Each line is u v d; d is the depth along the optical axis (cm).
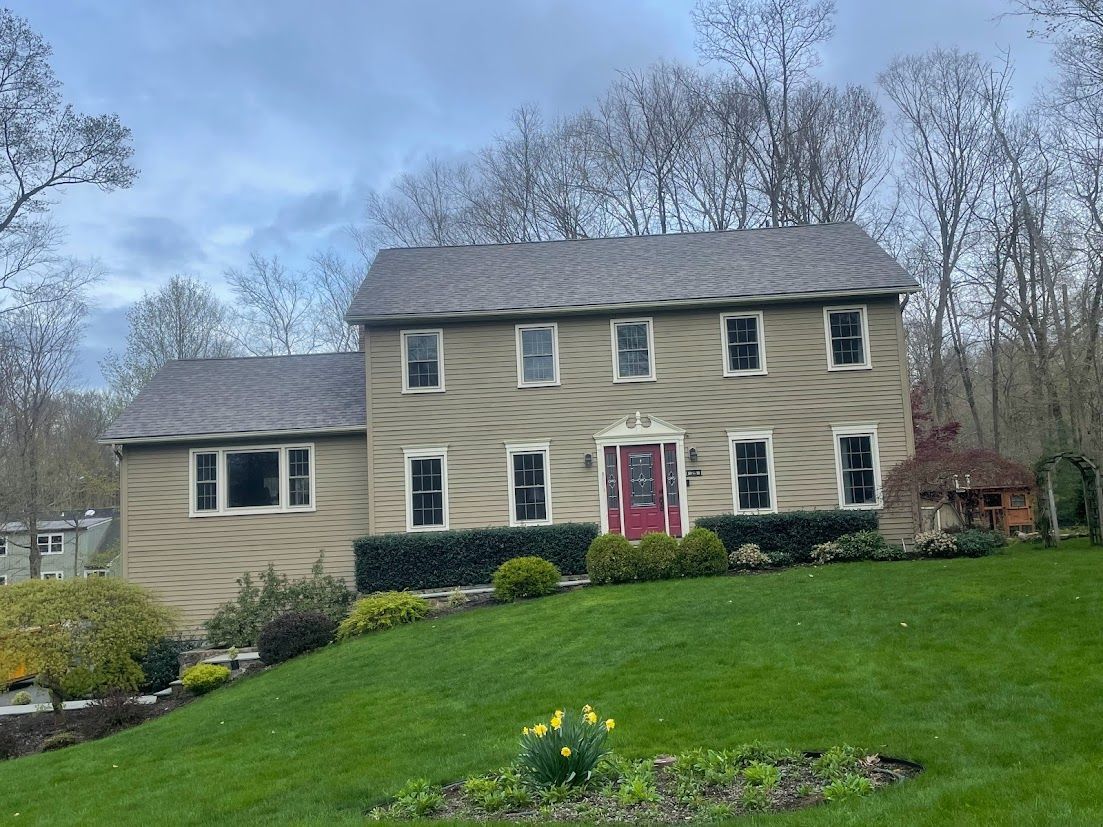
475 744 969
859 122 3775
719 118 3925
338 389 2408
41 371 3962
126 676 1736
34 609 1681
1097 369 2783
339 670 1442
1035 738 813
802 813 661
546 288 2295
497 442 2189
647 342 2209
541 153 4234
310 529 2233
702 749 862
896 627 1259
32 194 2914
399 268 2483
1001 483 2055
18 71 2769
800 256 2369
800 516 2020
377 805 816
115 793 1009
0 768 1258
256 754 1073
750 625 1338
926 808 643
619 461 2177
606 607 1570
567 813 725
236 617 2038
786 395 2177
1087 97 2289
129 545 2220
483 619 1628
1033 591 1377
